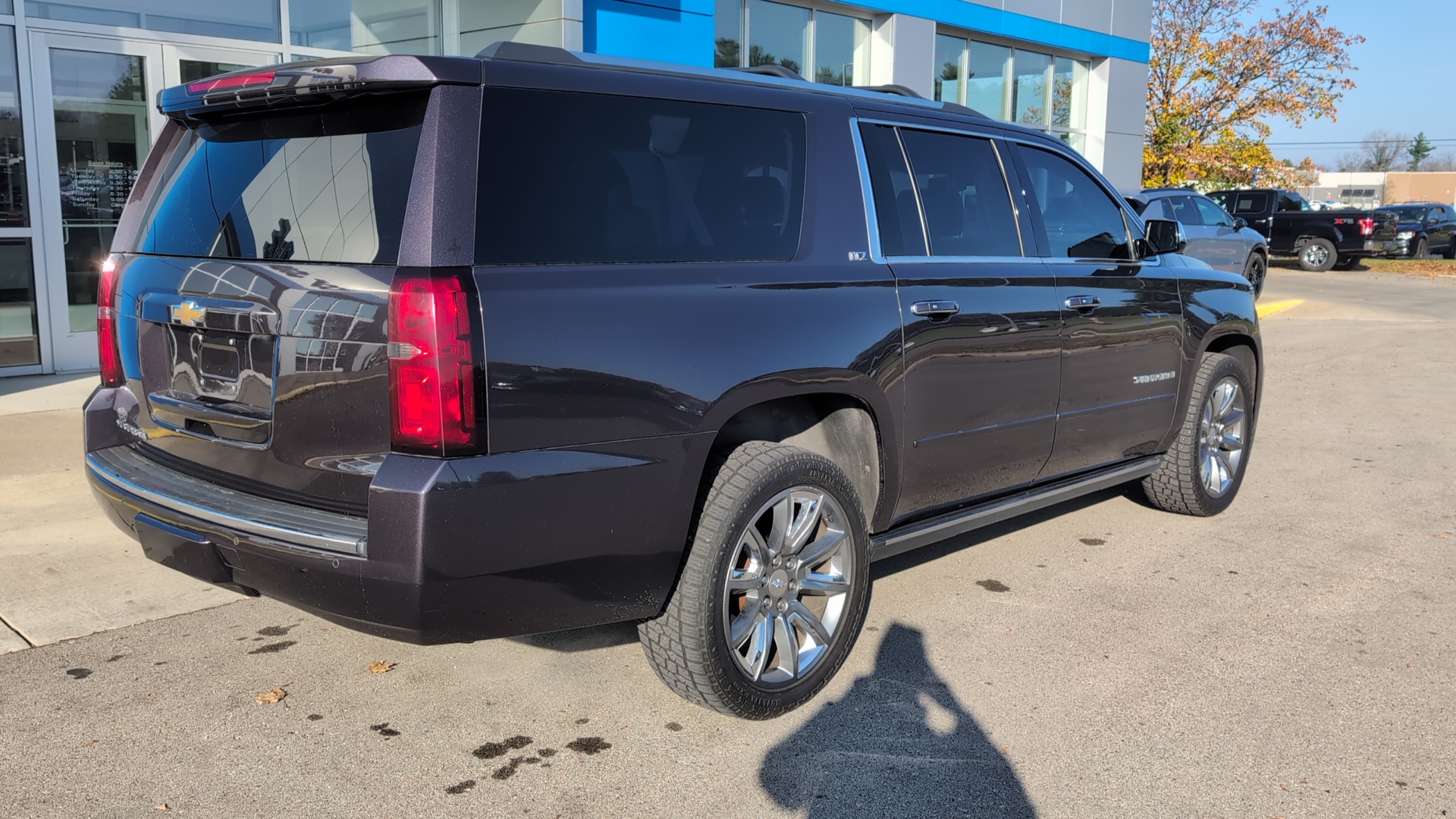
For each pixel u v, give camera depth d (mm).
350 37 9852
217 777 2982
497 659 3797
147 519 3072
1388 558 4969
